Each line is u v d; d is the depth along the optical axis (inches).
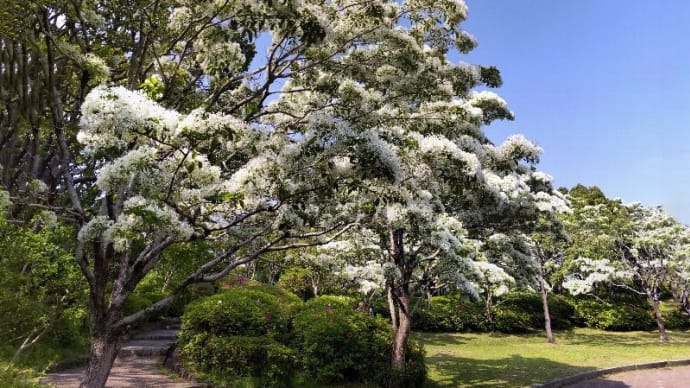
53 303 247.9
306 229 245.6
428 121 299.1
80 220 195.3
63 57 222.1
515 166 352.2
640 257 781.3
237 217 193.9
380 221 265.0
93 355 182.7
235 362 348.2
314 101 298.8
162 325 633.0
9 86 257.4
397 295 375.2
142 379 343.9
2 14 208.7
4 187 217.8
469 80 327.6
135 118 149.4
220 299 406.6
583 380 447.2
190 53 278.7
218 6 221.1
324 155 179.3
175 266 424.8
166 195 168.1
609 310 858.8
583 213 787.4
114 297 189.6
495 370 458.3
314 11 227.8
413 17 300.2
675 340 746.2
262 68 261.7
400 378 351.6
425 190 277.0
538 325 847.7
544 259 767.1
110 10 242.2
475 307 787.4
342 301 512.1
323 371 351.9
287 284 791.1
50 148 297.6
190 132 154.0
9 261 205.5
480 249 487.8
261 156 183.9
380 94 288.4
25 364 244.2
